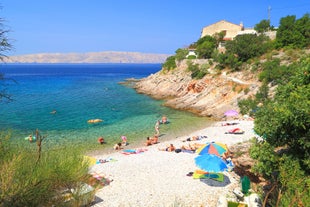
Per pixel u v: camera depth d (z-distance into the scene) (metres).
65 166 8.85
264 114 14.75
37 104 60.34
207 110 50.62
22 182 7.61
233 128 37.69
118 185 19.62
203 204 17.12
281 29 61.94
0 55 8.05
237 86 52.38
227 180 20.53
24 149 9.22
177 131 38.75
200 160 19.77
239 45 62.53
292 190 11.64
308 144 12.26
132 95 76.75
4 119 44.94
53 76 161.38
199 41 98.00
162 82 83.19
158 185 19.73
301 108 11.91
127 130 39.22
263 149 14.08
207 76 63.28
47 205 8.34
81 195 9.79
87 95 76.62
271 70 48.38
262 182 18.11
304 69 14.05
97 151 30.14
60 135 35.97
